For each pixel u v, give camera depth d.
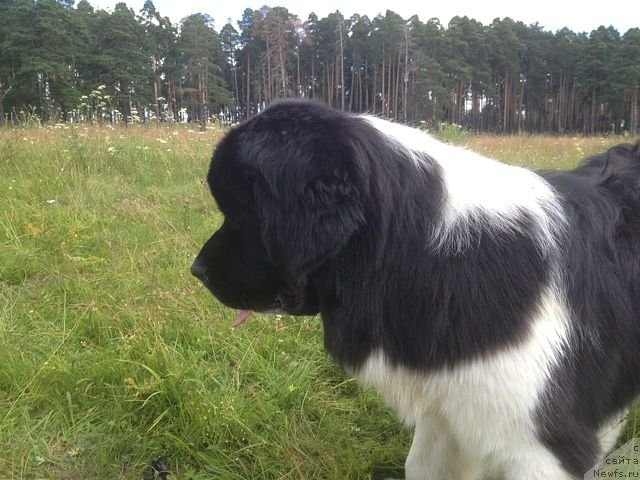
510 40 26.25
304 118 0.84
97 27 18.86
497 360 0.82
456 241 0.83
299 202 0.80
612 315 0.91
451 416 0.88
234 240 0.93
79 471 1.17
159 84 20.73
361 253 0.83
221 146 0.90
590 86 25.55
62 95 16.31
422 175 0.85
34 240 2.31
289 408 1.41
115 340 1.59
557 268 0.86
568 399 0.86
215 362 1.51
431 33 22.94
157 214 2.67
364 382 0.92
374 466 1.26
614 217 0.94
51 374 1.41
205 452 1.23
